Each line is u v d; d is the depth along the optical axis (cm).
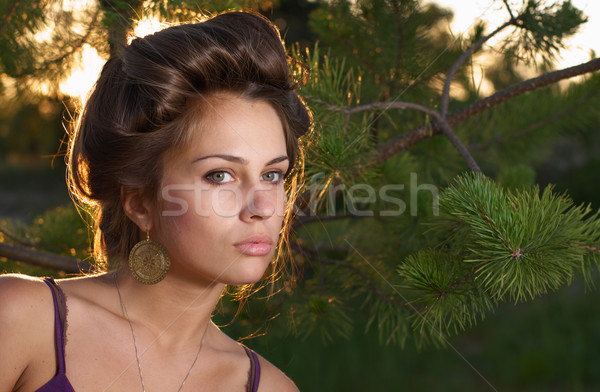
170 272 186
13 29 287
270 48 188
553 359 810
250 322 344
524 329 911
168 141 172
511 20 293
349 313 805
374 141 328
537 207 191
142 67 175
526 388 758
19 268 356
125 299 191
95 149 182
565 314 936
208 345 207
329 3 356
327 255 365
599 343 839
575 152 1174
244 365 210
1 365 161
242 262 174
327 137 253
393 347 831
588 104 409
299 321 340
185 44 174
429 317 235
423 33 345
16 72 304
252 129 175
